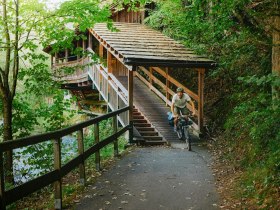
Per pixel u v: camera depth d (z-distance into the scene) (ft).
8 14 30.42
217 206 19.30
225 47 44.91
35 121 34.76
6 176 29.09
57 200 18.58
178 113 41.01
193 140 42.73
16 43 30.66
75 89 86.07
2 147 13.42
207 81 52.42
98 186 23.06
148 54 43.24
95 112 81.10
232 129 36.63
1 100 32.83
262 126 25.13
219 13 28.04
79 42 79.51
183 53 46.19
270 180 19.86
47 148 32.96
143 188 22.72
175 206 19.30
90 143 45.80
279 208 17.08
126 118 43.50
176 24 50.52
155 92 59.36
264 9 25.49
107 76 56.44
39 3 29.99
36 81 34.12
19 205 24.07
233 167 27.37
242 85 41.70
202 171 27.71
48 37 32.76
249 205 18.86
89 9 30.53
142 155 34.47
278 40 24.97
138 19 72.28
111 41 48.26
